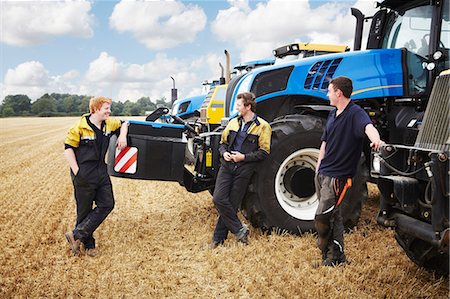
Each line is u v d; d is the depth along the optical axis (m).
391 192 3.36
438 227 2.88
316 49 8.69
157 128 4.73
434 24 4.76
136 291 3.48
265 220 4.77
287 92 5.14
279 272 3.79
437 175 2.85
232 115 5.37
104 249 4.48
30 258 4.20
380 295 3.32
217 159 4.91
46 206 6.41
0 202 6.66
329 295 3.34
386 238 4.66
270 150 4.71
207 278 3.74
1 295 3.40
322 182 3.83
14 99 92.38
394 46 5.46
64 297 3.39
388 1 5.34
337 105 3.75
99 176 4.32
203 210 6.07
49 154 13.79
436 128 3.27
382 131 5.39
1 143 17.83
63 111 92.62
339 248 3.91
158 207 6.38
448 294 3.33
